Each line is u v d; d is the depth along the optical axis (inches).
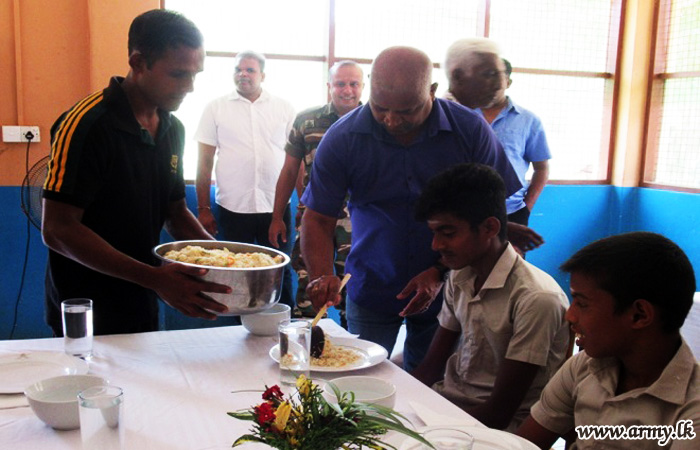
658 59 179.6
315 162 82.7
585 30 181.9
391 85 68.1
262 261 64.7
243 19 152.3
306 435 33.7
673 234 173.2
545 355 58.9
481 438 44.2
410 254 80.8
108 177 68.2
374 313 85.3
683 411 42.7
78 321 58.4
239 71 142.3
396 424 35.0
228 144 144.1
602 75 184.7
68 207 64.7
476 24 170.9
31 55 132.6
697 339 112.7
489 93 102.0
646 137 182.7
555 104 182.1
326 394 42.7
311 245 82.0
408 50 69.5
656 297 42.4
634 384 45.9
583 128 186.5
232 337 67.6
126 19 135.7
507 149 137.6
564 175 186.5
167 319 148.7
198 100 152.5
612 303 43.4
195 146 152.9
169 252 66.4
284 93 159.0
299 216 136.5
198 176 145.2
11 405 48.6
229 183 144.6
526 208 141.8
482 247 61.9
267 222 147.9
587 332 44.9
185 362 59.5
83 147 64.7
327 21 156.3
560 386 51.7
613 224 187.6
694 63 170.9
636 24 177.9
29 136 134.0
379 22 161.0
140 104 71.1
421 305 72.4
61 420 44.3
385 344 86.8
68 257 66.2
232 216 145.7
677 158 176.6
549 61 179.5
